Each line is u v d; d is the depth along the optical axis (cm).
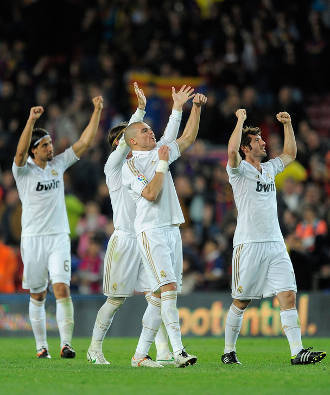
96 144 6975
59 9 7988
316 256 5300
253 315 4781
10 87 7375
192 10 8169
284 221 5522
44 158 3584
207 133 7175
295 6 8319
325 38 8112
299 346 3055
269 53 7719
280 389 2377
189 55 7819
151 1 8169
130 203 3167
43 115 7150
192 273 5450
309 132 7038
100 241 5697
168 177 2961
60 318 3516
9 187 6600
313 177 6531
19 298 4997
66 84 7588
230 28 7844
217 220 6412
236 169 3086
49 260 3578
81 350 3906
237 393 2302
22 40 7975
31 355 3672
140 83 7600
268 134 7156
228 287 5431
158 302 2978
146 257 2914
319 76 7806
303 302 4791
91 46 7956
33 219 3584
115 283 3167
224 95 7612
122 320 4944
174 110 3161
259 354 3706
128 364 3145
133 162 2964
